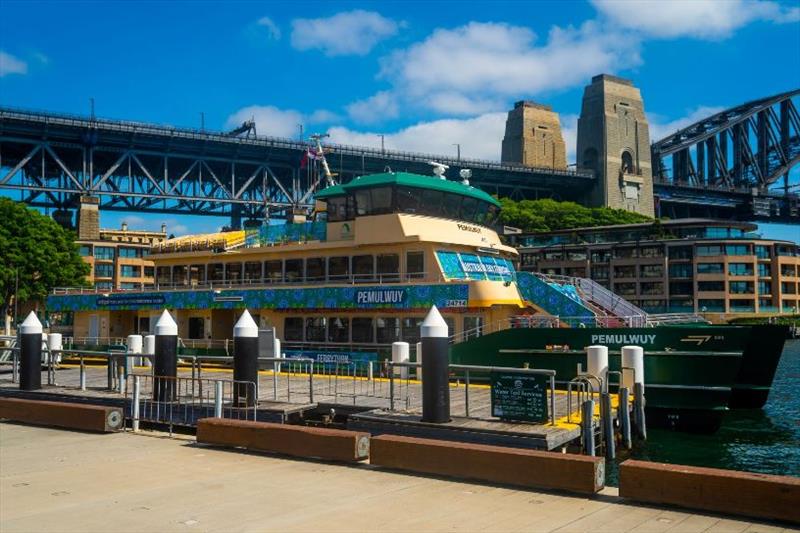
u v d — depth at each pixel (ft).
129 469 53.93
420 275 102.78
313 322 110.63
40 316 331.98
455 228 107.04
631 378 82.23
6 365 135.13
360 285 104.73
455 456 50.31
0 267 285.43
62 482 49.85
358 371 104.73
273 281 117.91
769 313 416.46
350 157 508.12
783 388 172.14
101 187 495.41
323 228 113.60
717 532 37.52
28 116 410.52
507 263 117.08
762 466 82.48
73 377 109.40
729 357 82.84
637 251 439.22
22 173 479.00
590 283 115.14
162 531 38.52
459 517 40.65
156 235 525.34
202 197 482.28
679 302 425.69
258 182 545.03
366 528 38.75
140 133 444.14
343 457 55.36
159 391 80.07
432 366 64.85
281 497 45.39
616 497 44.52
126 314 137.18
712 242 419.74
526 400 64.39
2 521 40.52
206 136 464.65
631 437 83.30
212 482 49.60
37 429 72.84
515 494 45.68
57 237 309.22
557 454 47.32
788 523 38.75
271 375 105.60
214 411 74.43
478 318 97.40
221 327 123.95
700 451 85.30
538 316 96.43
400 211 104.63
